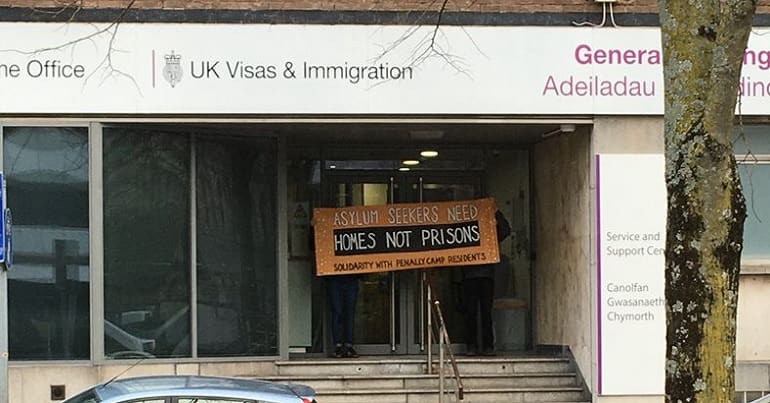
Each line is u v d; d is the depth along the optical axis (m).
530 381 14.66
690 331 7.86
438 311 14.01
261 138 14.64
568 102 13.89
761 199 14.57
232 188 14.38
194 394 8.10
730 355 7.85
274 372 14.48
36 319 13.43
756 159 14.52
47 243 13.48
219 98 13.56
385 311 16.25
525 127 14.36
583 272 14.38
